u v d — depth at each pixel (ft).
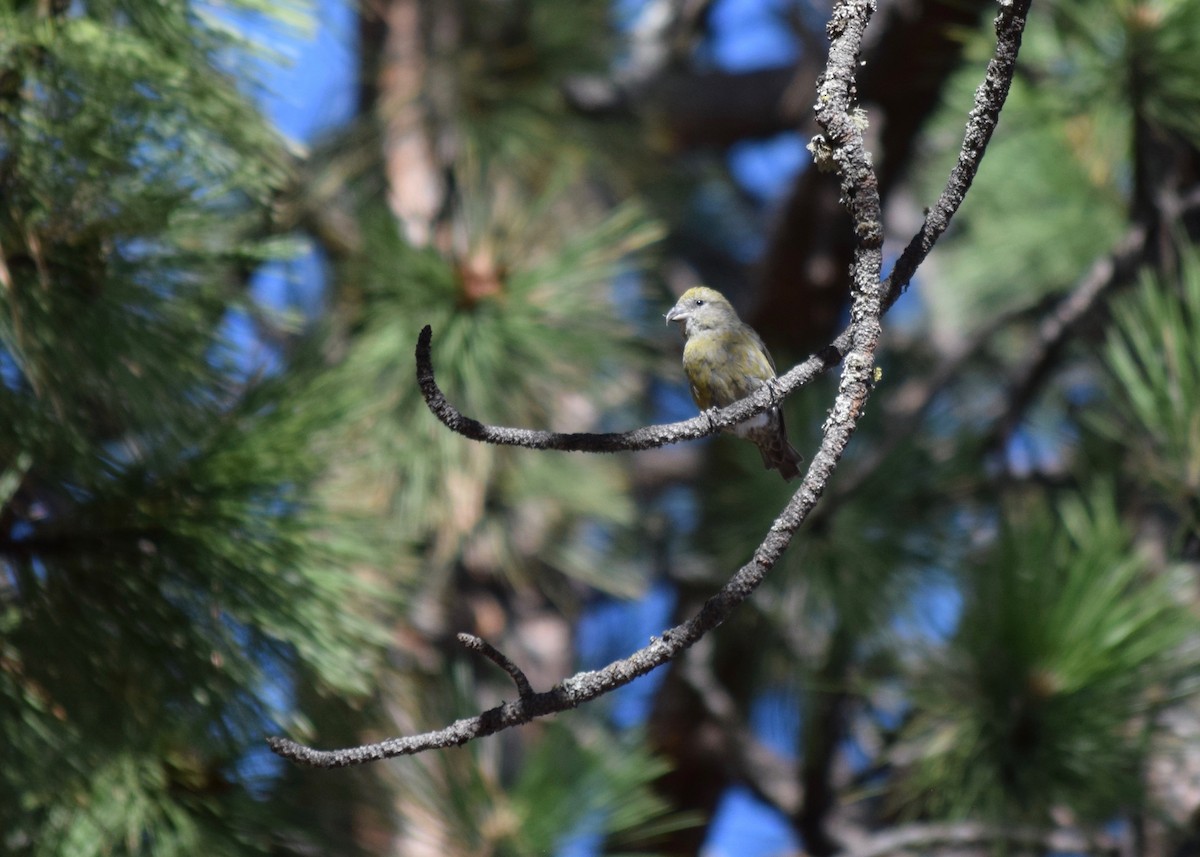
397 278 28.86
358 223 31.09
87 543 19.20
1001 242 37.09
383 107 34.53
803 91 49.32
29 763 18.16
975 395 44.11
